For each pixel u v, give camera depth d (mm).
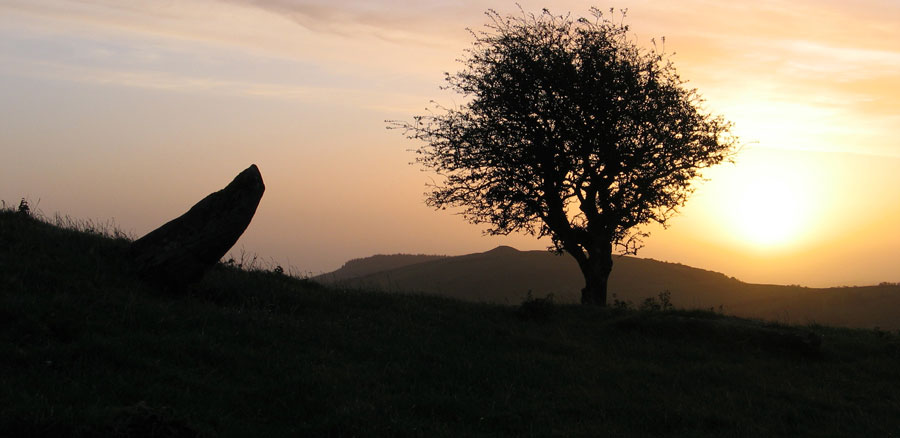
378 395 9836
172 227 13281
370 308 15578
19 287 11117
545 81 21516
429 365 11844
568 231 22469
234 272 15945
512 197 22172
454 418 9453
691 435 9703
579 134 21406
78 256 13133
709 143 22234
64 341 9664
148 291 12648
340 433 8258
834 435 10219
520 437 9000
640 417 10383
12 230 13656
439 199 23328
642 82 22141
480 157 22328
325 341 12289
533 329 15602
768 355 15164
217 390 9109
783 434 10211
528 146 21734
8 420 6770
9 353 8727
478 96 22828
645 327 16172
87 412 7262
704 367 13656
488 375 11641
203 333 11086
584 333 16000
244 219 13297
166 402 8352
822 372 14156
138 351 9742
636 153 21578
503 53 22781
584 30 22641
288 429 8359
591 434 9297
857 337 17781
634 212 22359
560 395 11047
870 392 13008
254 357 10688
